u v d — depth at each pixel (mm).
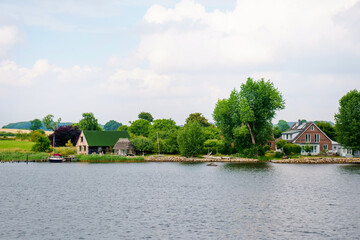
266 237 31297
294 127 153125
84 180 70125
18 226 34688
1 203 45781
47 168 98688
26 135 183375
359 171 85000
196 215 38938
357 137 109875
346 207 42750
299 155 120375
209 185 61844
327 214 39188
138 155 134750
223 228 33969
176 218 37688
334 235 31750
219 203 45344
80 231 33094
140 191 55656
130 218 37719
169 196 50812
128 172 86562
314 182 64812
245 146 124500
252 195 51188
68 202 46500
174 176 76938
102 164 113250
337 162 111562
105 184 63969
